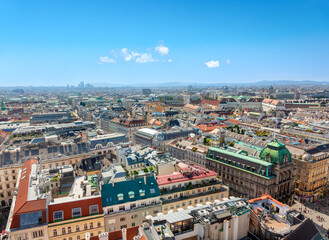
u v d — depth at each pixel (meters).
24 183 97.44
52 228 81.44
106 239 64.88
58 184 103.25
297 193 151.38
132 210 92.75
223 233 65.69
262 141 186.75
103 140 187.50
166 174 115.50
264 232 69.06
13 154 150.50
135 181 100.25
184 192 105.06
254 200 84.56
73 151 167.88
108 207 90.06
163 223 64.06
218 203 75.06
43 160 154.75
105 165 148.25
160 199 99.81
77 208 85.62
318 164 150.62
